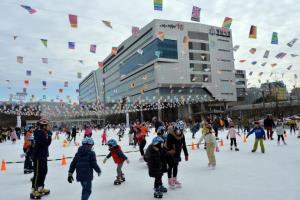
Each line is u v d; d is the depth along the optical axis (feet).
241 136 75.46
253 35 42.57
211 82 215.10
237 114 227.20
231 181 23.54
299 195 18.63
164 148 20.90
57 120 263.90
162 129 25.23
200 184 23.07
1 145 84.17
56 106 157.07
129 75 229.66
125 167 33.32
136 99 214.48
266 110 198.08
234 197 18.97
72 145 73.36
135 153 46.88
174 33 198.70
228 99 223.71
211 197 19.25
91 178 17.87
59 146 70.69
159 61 191.52
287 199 17.94
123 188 23.08
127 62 233.76
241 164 31.27
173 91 202.08
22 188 24.89
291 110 180.96
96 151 52.60
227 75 223.71
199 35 212.02
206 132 30.81
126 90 239.71
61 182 26.55
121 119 264.31
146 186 23.52
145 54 202.90
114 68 265.13
